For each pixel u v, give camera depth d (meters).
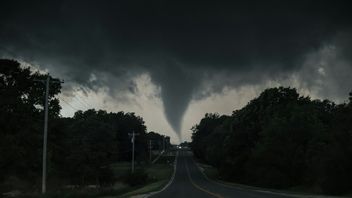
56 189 62.69
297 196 43.53
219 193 49.88
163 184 85.06
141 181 101.12
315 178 66.25
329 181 55.12
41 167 66.50
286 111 89.50
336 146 55.62
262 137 90.94
